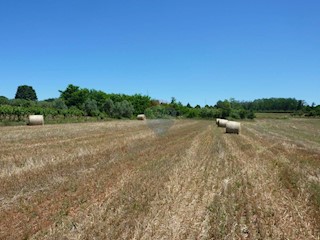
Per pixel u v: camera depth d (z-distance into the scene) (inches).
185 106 4355.3
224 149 892.6
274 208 381.1
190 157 727.7
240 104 5679.1
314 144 1159.6
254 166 644.7
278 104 5846.5
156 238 288.0
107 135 1142.3
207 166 629.0
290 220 344.2
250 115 3809.1
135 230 300.5
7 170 528.1
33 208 356.2
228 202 398.0
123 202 382.3
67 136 1064.2
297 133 1681.8
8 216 332.8
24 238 283.7
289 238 298.8
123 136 1121.4
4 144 824.9
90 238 283.3
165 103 4313.5
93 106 2977.4
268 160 727.7
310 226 330.0
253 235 303.6
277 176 558.9
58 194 407.8
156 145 920.9
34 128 1344.7
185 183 484.1
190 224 323.3
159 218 334.3
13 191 416.2
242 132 1553.9
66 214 340.8
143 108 3988.7
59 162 609.9
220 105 4141.2
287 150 934.4
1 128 1315.2
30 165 571.8
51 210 350.9
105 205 369.1
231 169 607.2
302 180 530.3
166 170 570.3
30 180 471.2
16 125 1529.3
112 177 503.2
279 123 2815.0
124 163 625.0
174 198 405.1
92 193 414.0
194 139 1121.4
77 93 4101.9
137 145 903.1
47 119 2097.7
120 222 320.5
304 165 683.4
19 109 1877.5
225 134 1379.2
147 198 399.9
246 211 369.7
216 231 307.3
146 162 642.8
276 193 449.7
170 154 760.3
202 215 349.1
